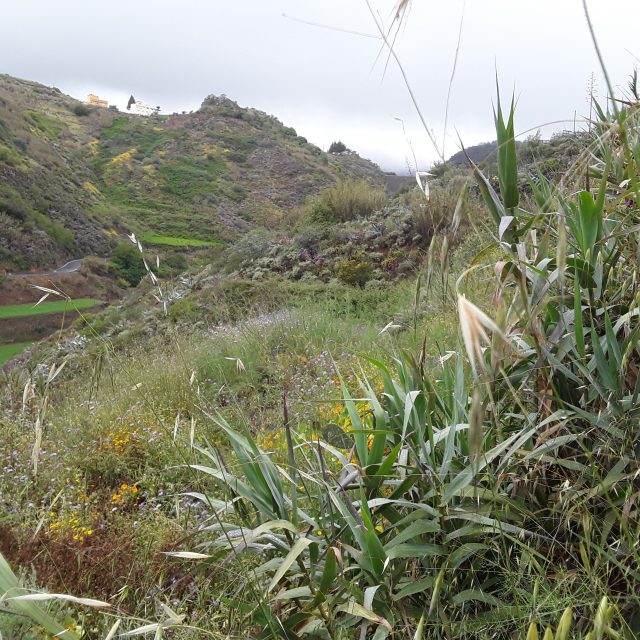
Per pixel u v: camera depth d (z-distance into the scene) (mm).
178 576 2086
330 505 1620
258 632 1650
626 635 1194
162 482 3496
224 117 106500
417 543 1579
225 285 12594
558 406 1593
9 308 31656
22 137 71875
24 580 1801
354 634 1551
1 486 3492
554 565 1460
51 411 4918
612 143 1857
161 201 82375
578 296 1489
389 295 10289
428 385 1797
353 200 16844
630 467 1426
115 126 103750
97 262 42625
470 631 1389
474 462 949
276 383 5164
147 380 5656
